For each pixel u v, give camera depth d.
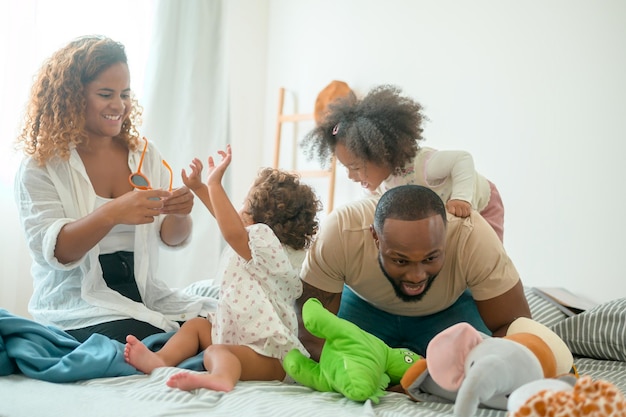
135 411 1.24
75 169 1.93
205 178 3.45
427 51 3.36
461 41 3.26
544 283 2.99
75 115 1.90
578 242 2.90
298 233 1.79
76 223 1.78
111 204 1.77
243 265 1.72
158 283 2.07
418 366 1.39
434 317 1.85
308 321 1.48
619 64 2.82
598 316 2.17
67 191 1.91
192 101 3.42
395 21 3.48
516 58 3.09
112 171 2.02
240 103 3.86
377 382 1.44
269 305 1.67
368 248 1.72
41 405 1.27
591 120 2.88
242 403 1.32
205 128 3.48
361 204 1.78
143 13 3.31
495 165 3.14
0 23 2.75
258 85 3.95
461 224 1.71
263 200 1.78
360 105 1.88
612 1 2.85
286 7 3.93
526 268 3.04
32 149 1.91
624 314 2.12
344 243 1.73
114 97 1.93
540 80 3.02
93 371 1.52
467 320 1.83
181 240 2.14
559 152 2.96
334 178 3.59
